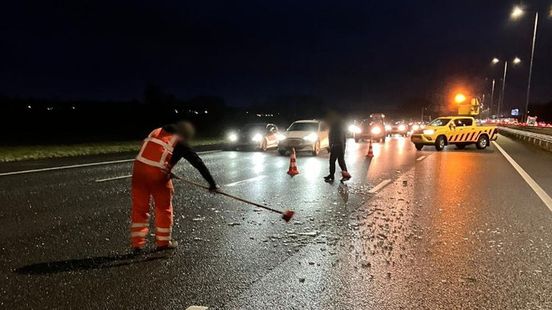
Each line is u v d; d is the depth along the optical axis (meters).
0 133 30.53
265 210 8.62
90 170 14.38
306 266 5.45
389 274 5.21
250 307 4.30
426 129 24.91
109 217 7.86
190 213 8.30
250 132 23.59
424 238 6.73
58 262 5.50
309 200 9.71
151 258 5.68
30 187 10.98
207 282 4.91
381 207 8.99
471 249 6.20
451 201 9.66
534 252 6.08
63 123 44.12
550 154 22.66
